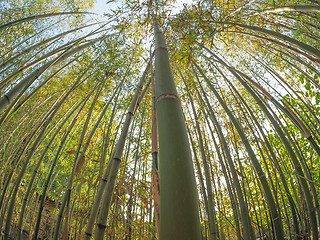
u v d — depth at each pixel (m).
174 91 1.14
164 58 1.45
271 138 3.79
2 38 3.77
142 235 2.86
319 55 2.09
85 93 4.02
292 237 3.07
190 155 0.91
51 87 3.94
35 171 2.64
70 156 4.26
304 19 3.46
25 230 3.73
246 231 2.37
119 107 3.57
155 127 1.62
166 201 0.78
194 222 0.74
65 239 2.00
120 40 3.66
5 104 2.05
